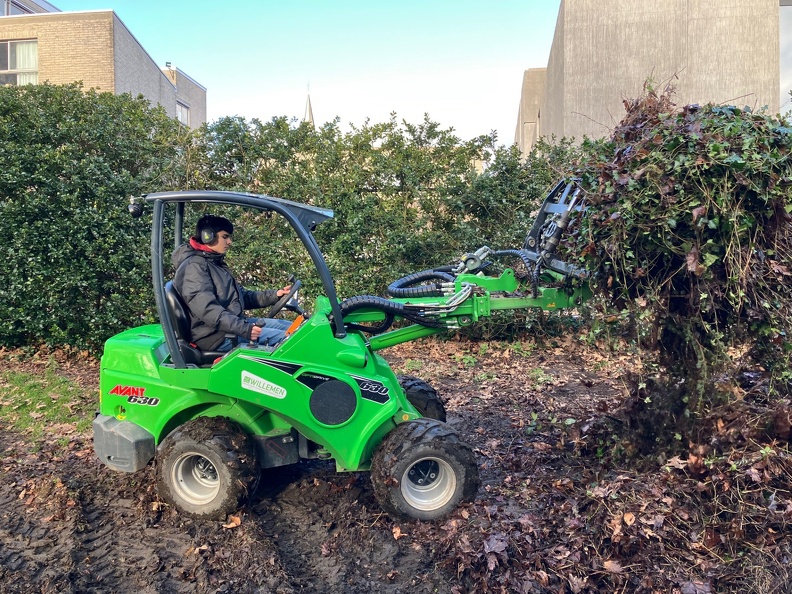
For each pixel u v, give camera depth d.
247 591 3.36
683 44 11.39
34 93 8.40
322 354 3.93
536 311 8.62
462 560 3.41
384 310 4.21
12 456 5.12
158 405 4.12
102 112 8.45
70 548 3.74
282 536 3.93
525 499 4.09
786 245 3.64
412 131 8.91
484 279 4.30
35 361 7.92
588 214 3.81
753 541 3.29
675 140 3.55
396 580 3.45
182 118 28.61
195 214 8.38
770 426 3.74
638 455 4.27
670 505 3.54
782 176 3.43
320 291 8.48
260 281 8.68
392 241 8.59
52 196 7.90
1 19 20.81
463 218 8.91
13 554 3.70
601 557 3.36
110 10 20.55
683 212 3.55
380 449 3.93
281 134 8.89
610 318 3.91
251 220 8.74
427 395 5.09
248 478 3.96
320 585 3.44
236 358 3.88
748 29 11.24
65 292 7.77
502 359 8.24
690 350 4.05
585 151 4.27
